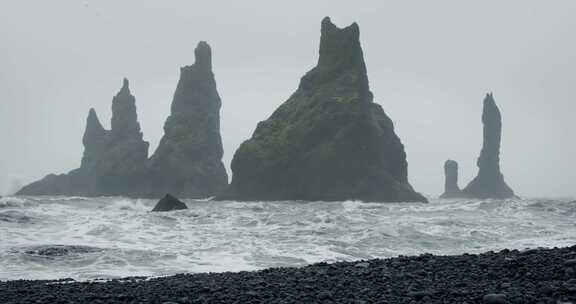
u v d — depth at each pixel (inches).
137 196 7234.3
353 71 5713.6
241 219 1921.8
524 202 2785.4
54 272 913.5
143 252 1123.9
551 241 1364.4
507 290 553.0
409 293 544.4
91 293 623.2
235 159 5556.1
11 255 1051.9
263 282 656.4
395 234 1434.5
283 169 5305.1
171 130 7573.8
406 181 5861.2
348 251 1190.3
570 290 517.3
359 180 5157.5
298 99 5836.6
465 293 539.8
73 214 1878.7
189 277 768.3
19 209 1951.3
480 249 1230.3
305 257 1103.6
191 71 7849.4
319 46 6053.2
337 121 5275.6
